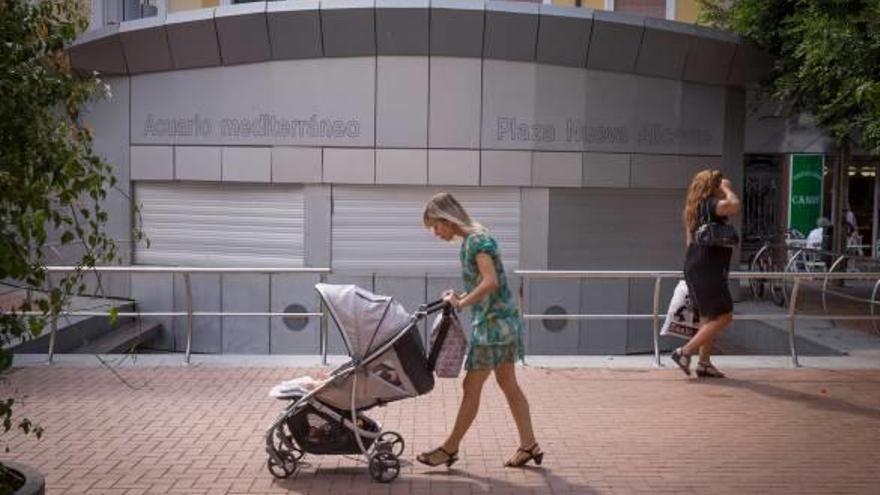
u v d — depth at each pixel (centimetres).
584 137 1435
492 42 1384
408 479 614
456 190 1421
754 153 2192
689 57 1488
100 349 1217
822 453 680
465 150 1405
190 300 977
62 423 745
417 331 607
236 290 1454
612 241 1489
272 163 1438
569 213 1451
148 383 888
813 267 1700
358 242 1433
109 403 809
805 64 1270
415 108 1400
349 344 593
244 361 989
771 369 977
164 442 695
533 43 1392
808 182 2177
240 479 611
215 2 1958
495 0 1483
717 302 895
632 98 1471
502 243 1430
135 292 1505
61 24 478
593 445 695
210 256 1512
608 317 984
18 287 521
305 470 634
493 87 1402
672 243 1543
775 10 1476
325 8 1365
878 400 843
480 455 669
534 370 955
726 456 670
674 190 1538
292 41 1404
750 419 775
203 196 1512
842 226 1862
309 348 1439
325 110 1416
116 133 1526
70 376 913
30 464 639
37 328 495
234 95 1453
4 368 475
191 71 1476
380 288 1404
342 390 600
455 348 602
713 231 885
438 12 1355
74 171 480
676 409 805
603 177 1452
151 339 1437
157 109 1503
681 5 2006
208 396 838
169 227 1535
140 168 1520
